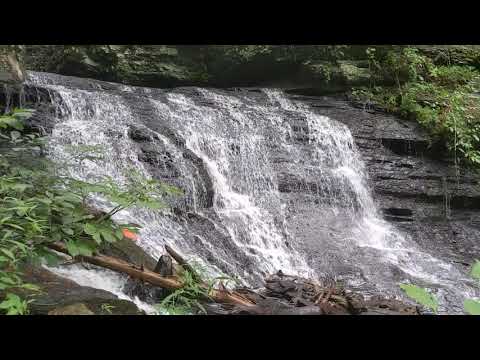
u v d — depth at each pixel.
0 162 4.27
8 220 3.69
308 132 10.66
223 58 13.41
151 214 7.23
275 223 8.55
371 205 9.86
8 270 3.57
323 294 5.56
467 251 9.18
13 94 8.12
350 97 12.38
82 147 5.12
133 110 9.88
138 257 5.25
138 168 8.16
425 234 9.45
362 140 10.93
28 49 13.80
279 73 13.57
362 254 8.17
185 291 4.58
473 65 13.63
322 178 9.73
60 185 4.62
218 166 9.39
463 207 10.29
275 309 4.76
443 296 7.01
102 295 3.92
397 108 11.86
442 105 11.72
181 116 10.16
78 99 9.31
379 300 5.75
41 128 8.17
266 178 9.45
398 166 10.60
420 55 13.19
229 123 10.40
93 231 3.79
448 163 10.91
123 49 13.09
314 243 8.27
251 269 7.09
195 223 7.67
